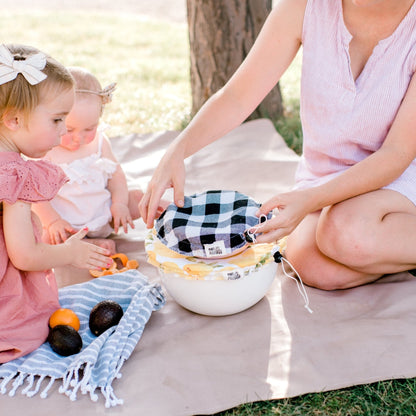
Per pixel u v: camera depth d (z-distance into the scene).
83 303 2.10
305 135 2.29
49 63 1.83
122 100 4.55
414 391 1.70
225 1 3.77
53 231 2.43
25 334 1.89
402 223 2.03
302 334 1.95
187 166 3.29
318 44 2.13
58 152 2.52
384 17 2.01
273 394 1.71
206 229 1.82
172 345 1.92
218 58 3.88
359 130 2.13
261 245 1.96
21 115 1.79
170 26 7.64
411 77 2.03
